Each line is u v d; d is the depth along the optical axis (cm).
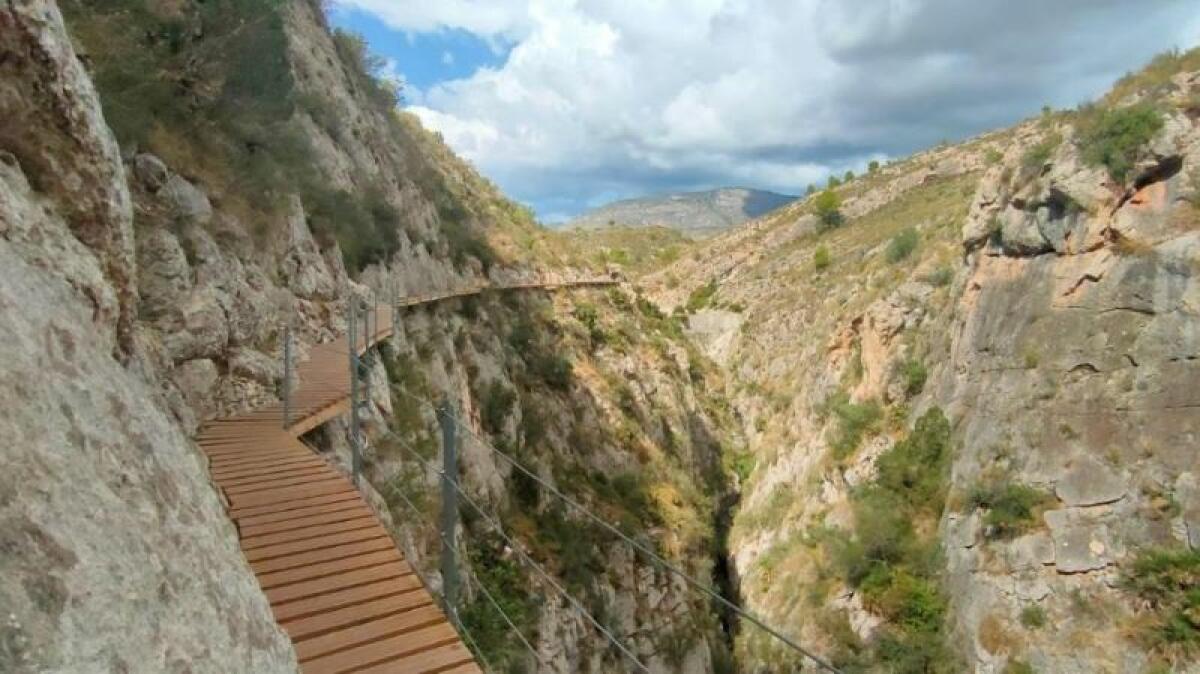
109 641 214
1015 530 2405
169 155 1569
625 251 13050
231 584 308
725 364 6581
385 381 1812
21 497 212
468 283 4353
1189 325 2206
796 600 3147
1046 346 2552
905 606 2641
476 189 6650
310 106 3222
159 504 284
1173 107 2370
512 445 2994
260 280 1686
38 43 406
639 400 4584
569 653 2198
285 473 987
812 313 5697
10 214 336
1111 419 2308
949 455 2888
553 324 4519
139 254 1262
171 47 1883
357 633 623
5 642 182
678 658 2931
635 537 3130
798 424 4356
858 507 3122
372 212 3319
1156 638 1986
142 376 500
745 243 9525
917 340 3506
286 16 3566
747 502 4619
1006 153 3181
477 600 1708
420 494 1545
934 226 4369
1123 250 2398
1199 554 2016
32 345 258
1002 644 2270
